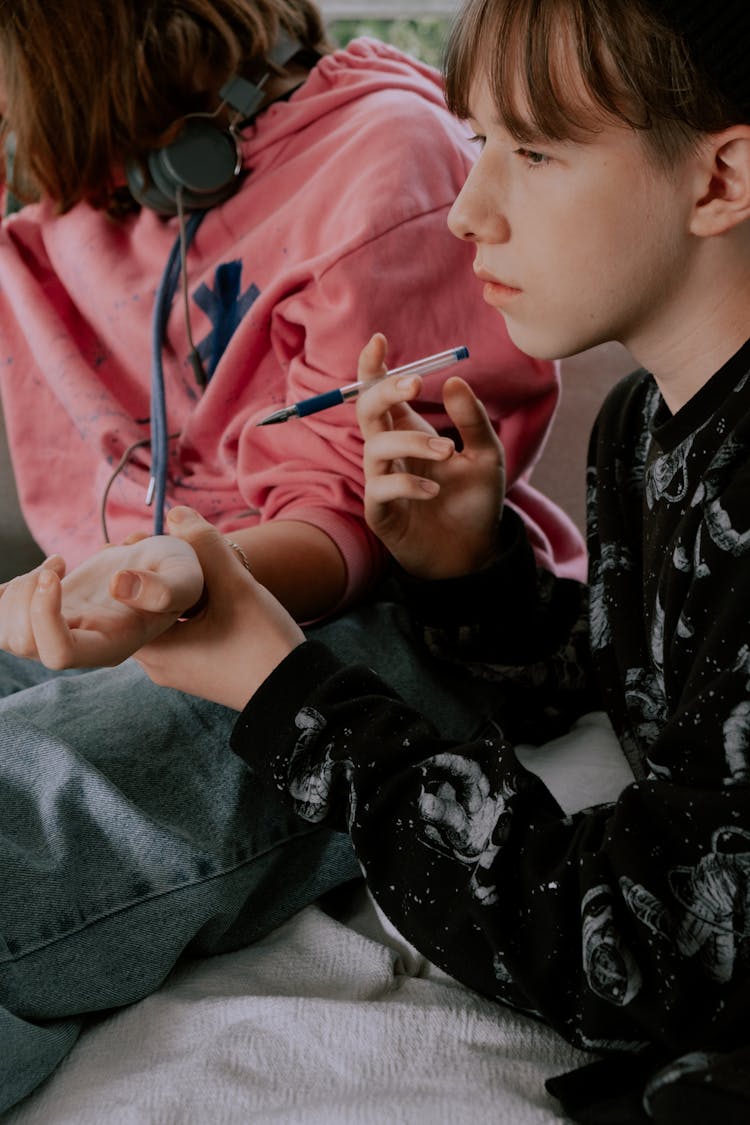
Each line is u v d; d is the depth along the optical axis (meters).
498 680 0.95
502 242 0.70
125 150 1.07
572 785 0.86
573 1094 0.62
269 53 1.12
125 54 1.03
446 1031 0.68
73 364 1.17
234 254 1.07
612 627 0.85
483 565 0.94
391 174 1.00
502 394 1.05
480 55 0.67
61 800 0.72
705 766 0.63
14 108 1.08
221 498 1.08
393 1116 0.61
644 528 0.80
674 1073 0.57
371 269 0.97
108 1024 0.72
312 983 0.75
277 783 0.72
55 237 1.21
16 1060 0.65
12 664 1.08
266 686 0.72
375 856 0.70
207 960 0.79
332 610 0.96
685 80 0.64
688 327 0.72
